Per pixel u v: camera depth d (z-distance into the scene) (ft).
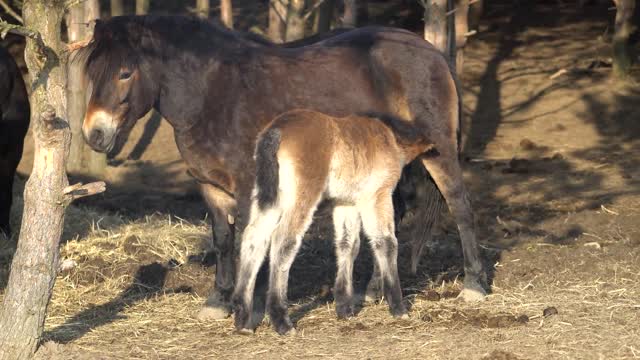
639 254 58.13
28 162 93.35
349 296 47.57
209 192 48.03
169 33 46.70
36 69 39.04
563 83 111.24
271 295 44.29
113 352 42.16
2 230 62.03
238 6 140.46
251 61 47.37
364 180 45.93
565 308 47.73
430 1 68.95
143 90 46.60
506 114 104.83
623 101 105.50
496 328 44.68
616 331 43.47
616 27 111.34
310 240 63.82
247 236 43.42
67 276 53.98
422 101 49.88
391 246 46.88
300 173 43.32
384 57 49.88
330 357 40.70
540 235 66.95
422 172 55.26
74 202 78.84
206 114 46.50
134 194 83.20
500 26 135.85
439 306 49.06
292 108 47.44
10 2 115.55
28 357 40.37
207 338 44.34
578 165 88.63
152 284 54.54
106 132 45.98
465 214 50.60
